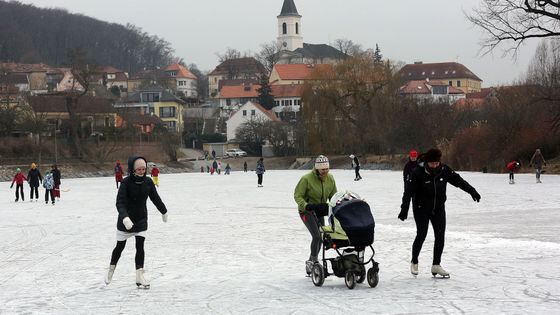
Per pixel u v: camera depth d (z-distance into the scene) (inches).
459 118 3683.6
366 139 3821.4
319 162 510.0
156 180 2399.1
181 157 5275.6
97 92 6589.6
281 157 4879.4
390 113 3754.9
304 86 3961.6
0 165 3804.1
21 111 4222.4
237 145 5625.0
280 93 7268.7
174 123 6702.8
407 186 506.0
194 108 7588.6
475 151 2859.3
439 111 3710.6
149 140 4640.8
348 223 477.7
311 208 508.1
